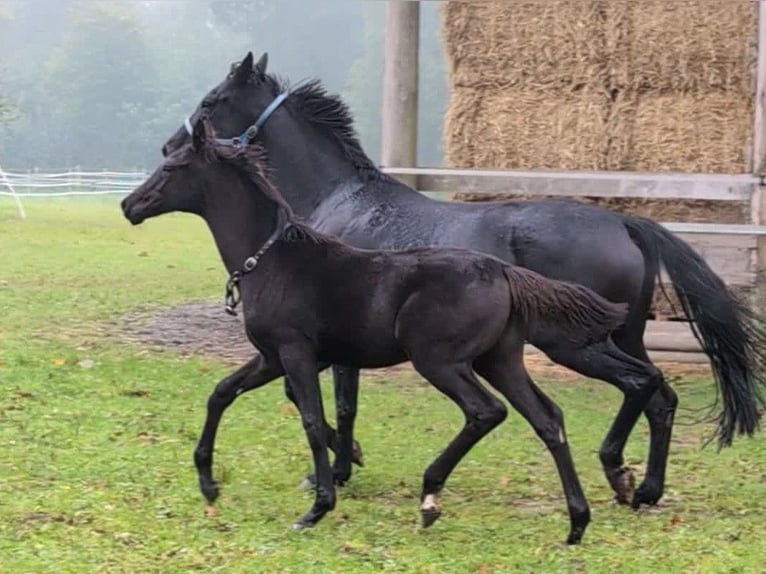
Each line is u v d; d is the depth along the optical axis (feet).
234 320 44.11
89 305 47.21
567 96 37.81
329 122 26.68
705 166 37.32
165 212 22.44
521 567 19.24
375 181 26.30
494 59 37.91
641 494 23.06
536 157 38.04
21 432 27.09
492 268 20.45
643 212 38.58
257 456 26.35
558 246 23.72
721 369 23.32
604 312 20.72
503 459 26.99
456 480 25.13
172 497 22.63
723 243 37.60
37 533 20.13
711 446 28.55
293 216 21.49
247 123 26.84
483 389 20.49
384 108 38.04
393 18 37.52
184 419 29.35
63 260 65.21
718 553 20.01
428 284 20.38
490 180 36.70
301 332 20.99
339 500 23.36
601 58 37.40
